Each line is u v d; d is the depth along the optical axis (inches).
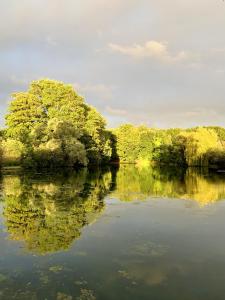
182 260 502.3
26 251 529.0
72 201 964.6
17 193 1090.7
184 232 650.2
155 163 3580.2
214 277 444.1
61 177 1656.0
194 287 415.2
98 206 896.9
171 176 1962.4
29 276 436.5
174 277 442.3
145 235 628.1
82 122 2426.2
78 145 2062.0
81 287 408.5
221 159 2628.0
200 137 2812.5
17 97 2212.1
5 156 1894.7
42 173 1850.4
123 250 540.7
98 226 687.1
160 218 764.0
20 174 1754.4
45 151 1929.1
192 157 2805.1
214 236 624.7
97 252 530.0
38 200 968.9
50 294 389.7
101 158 2876.5
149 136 3784.5
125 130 3927.2
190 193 1177.4
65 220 733.9
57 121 2046.0
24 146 1931.6
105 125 2871.6
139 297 387.5
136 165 3496.6
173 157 3235.7
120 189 1268.5
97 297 384.8
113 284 418.0
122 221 731.4
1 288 403.2
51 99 2277.3
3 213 793.6
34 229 657.6
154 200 1011.9
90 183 1432.1
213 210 863.1
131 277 439.8
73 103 2379.4
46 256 508.1
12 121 2192.4
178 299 384.5
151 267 474.3
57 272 450.0
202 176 1967.3
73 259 498.0
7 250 533.0
